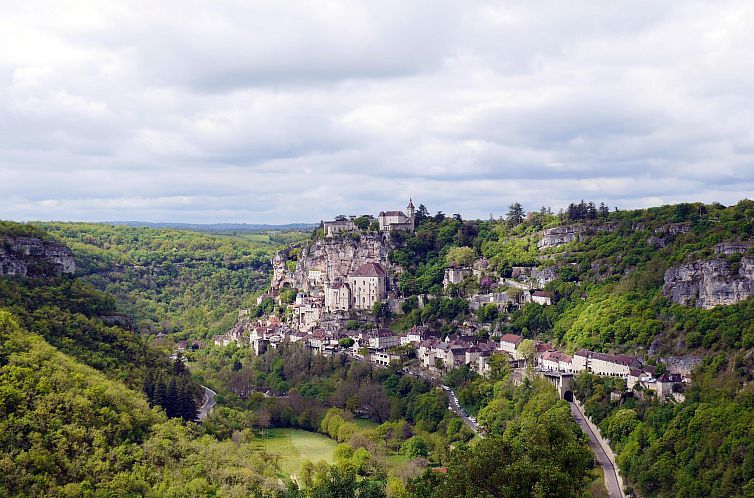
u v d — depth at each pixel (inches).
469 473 7313.0
